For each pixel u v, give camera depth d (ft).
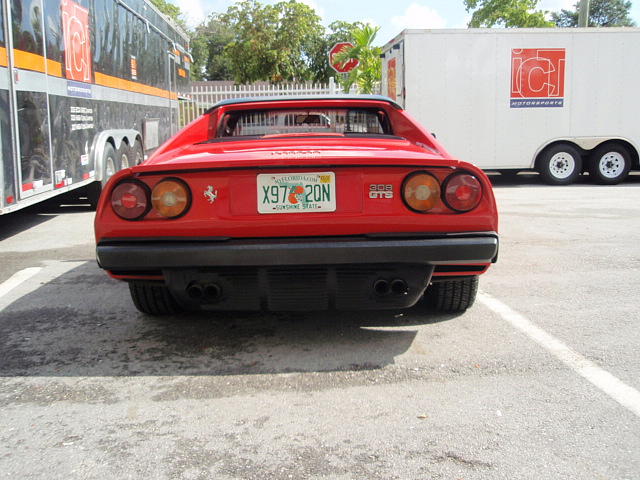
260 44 102.58
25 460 7.75
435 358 10.94
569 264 17.99
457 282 12.70
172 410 9.08
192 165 10.06
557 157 39.50
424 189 10.21
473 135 38.88
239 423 8.66
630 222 25.03
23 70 19.54
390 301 10.88
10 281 16.67
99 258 10.34
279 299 10.77
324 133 13.87
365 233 10.26
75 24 24.50
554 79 38.65
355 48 62.18
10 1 18.72
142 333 12.46
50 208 31.30
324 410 9.02
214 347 11.64
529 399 9.28
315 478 7.29
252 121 14.71
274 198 10.21
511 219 26.08
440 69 38.19
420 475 7.31
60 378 10.27
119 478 7.35
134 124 33.73
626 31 38.60
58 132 22.50
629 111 39.17
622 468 7.38
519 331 12.30
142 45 35.47
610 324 12.69
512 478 7.22
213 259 10.11
